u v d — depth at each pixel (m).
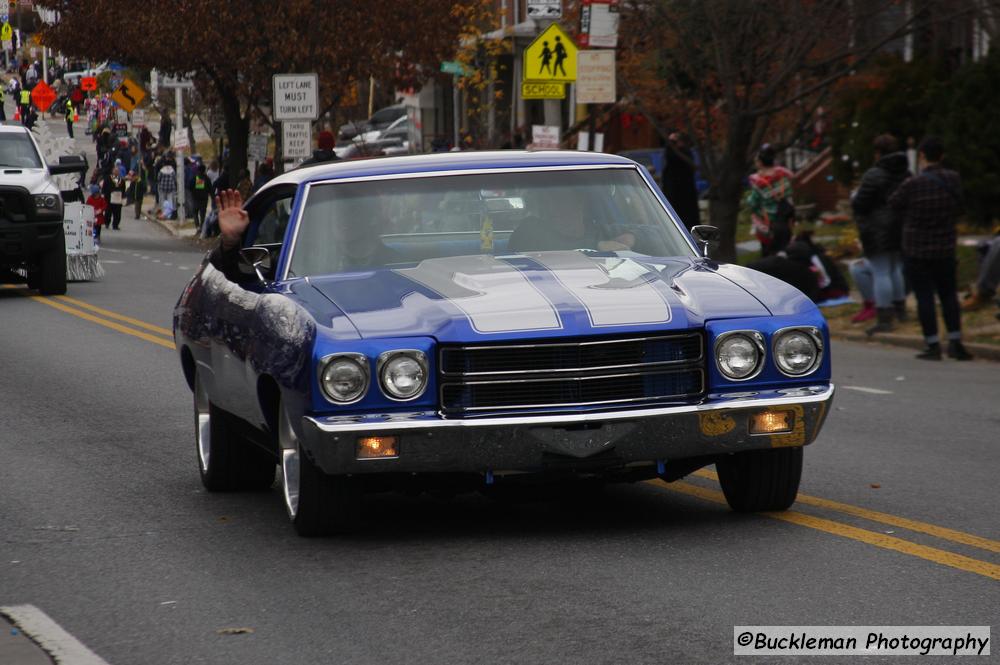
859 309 32.28
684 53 36.44
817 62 35.38
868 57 34.38
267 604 10.54
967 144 38.22
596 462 11.57
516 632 9.65
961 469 15.66
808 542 12.02
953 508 13.47
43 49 154.38
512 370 11.52
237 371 13.25
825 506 13.53
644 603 10.26
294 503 12.45
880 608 10.05
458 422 11.34
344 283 12.66
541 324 11.56
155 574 11.52
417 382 11.45
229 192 14.24
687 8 35.00
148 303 36.91
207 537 12.77
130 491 15.05
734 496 13.19
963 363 26.12
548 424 11.40
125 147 97.06
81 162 40.91
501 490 12.23
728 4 34.34
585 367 11.59
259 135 68.81
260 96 68.38
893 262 29.61
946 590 10.52
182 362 16.02
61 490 15.12
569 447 11.46
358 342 11.44
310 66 64.44
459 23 68.00
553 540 12.25
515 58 76.06
